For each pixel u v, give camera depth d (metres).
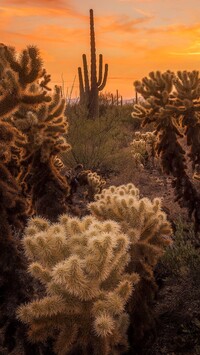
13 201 3.62
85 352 2.96
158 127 6.47
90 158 11.24
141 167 11.27
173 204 8.21
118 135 14.98
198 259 5.20
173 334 4.09
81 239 3.09
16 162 5.42
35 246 3.05
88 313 2.94
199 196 6.35
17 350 4.14
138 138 13.75
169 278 5.12
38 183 5.49
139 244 3.82
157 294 4.70
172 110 6.17
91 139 12.17
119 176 10.70
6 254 3.61
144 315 3.80
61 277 2.68
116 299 2.85
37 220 3.51
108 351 2.99
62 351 2.86
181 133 6.48
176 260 5.40
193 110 6.17
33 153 5.41
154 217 3.96
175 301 4.66
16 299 3.52
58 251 3.06
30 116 5.07
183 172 6.41
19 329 3.49
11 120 5.07
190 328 4.15
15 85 3.48
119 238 3.01
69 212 6.61
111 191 5.38
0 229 3.62
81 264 2.80
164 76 6.29
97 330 2.66
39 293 4.14
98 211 4.20
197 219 6.33
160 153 6.58
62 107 5.39
